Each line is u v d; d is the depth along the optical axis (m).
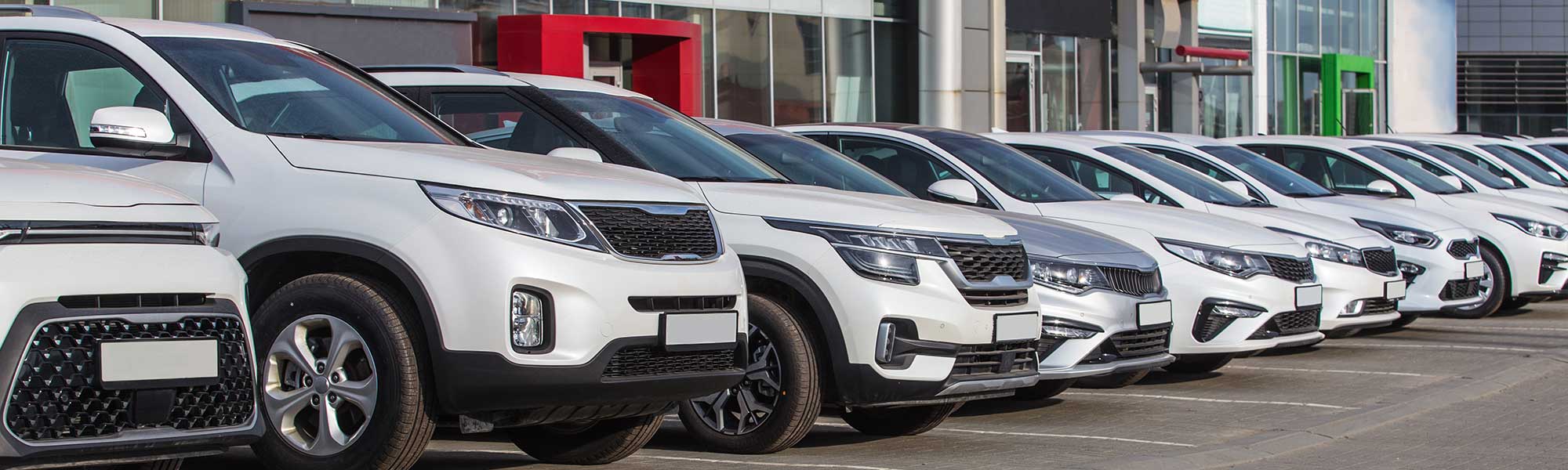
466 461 7.23
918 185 10.68
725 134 9.43
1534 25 59.53
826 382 7.18
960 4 27.92
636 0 23.14
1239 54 36.50
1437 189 16.14
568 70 21.17
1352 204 14.15
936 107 27.73
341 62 7.32
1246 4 39.19
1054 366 8.43
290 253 5.92
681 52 22.95
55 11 6.84
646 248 6.05
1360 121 44.75
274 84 6.56
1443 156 18.64
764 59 25.47
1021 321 7.56
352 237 5.75
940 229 7.34
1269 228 11.63
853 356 7.03
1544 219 15.34
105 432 4.57
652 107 8.75
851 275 7.05
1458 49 60.41
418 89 8.35
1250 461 7.65
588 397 5.78
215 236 5.07
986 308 7.39
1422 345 12.99
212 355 4.81
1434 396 9.85
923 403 7.38
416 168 5.83
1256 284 10.23
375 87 7.19
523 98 8.27
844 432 8.38
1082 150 12.39
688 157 8.07
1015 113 31.27
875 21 27.66
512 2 21.53
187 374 4.73
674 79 23.06
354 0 19.58
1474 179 17.97
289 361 5.91
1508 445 8.19
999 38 29.47
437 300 5.62
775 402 7.16
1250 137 17.05
